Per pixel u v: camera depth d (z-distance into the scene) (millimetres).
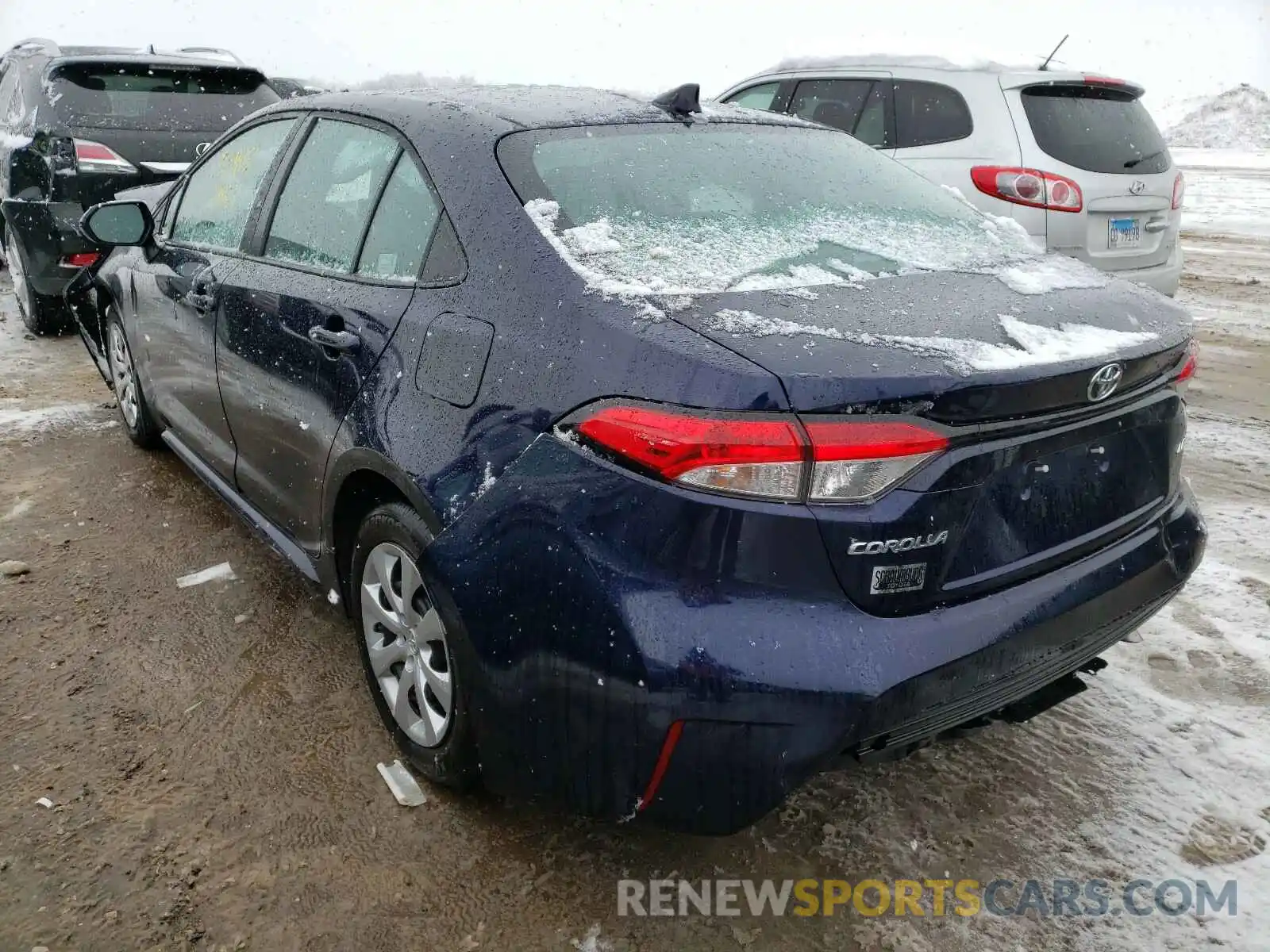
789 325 1892
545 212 2248
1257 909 2102
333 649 3061
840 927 2070
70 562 3574
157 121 6473
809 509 1740
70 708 2732
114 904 2090
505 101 2762
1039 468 2006
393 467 2264
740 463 1716
